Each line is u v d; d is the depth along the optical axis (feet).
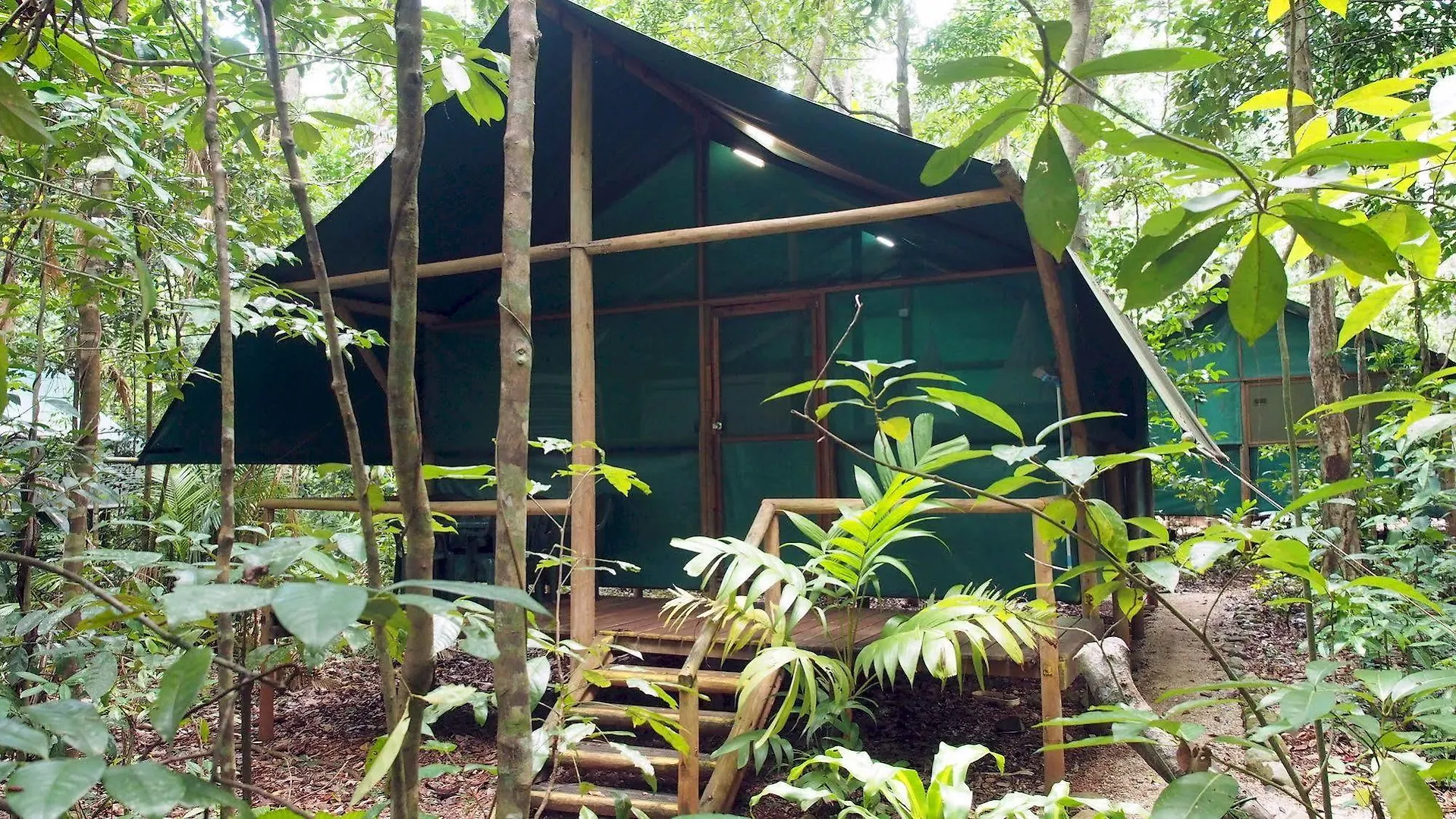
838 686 10.04
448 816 11.50
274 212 15.79
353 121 6.97
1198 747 5.54
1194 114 20.74
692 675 10.50
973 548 16.76
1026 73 2.98
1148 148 3.16
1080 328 15.71
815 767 10.61
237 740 13.87
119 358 11.80
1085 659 7.84
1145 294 3.26
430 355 20.93
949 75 3.00
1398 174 5.05
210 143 5.07
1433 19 17.83
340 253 16.19
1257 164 3.21
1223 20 20.18
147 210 8.89
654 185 19.35
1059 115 3.06
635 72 15.21
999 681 16.74
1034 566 16.35
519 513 5.20
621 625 14.53
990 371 16.88
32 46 5.17
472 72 6.83
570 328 19.84
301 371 18.25
